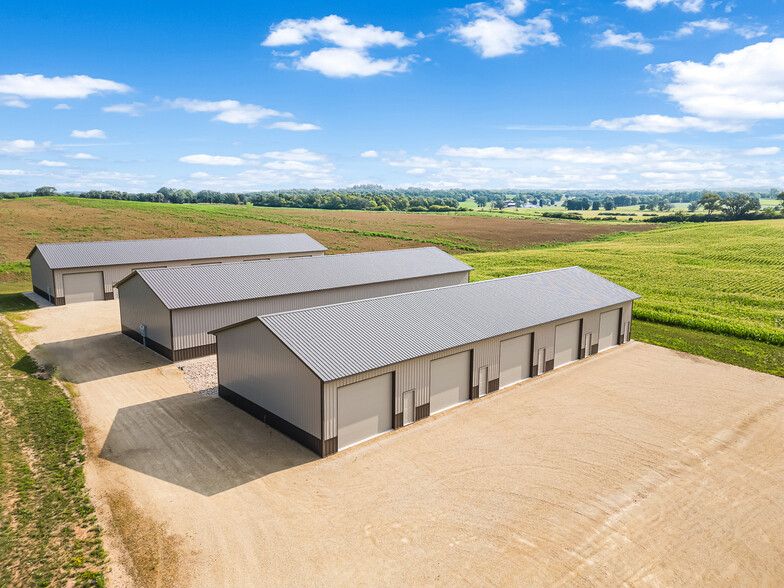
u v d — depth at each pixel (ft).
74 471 55.21
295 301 111.45
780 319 130.82
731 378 88.28
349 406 62.08
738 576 42.01
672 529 47.62
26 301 137.39
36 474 54.24
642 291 169.68
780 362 97.71
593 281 113.80
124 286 106.52
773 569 42.86
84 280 136.15
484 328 79.87
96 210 329.31
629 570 42.34
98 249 146.20
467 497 52.16
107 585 39.55
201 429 66.59
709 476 56.80
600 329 103.35
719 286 178.40
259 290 107.04
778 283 181.68
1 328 109.70
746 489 54.39
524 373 87.30
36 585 39.09
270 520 48.01
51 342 102.06
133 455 59.36
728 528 47.96
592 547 44.98
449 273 148.36
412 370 68.44
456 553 43.96
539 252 274.57
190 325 94.38
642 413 73.41
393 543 45.09
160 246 157.69
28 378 80.94
